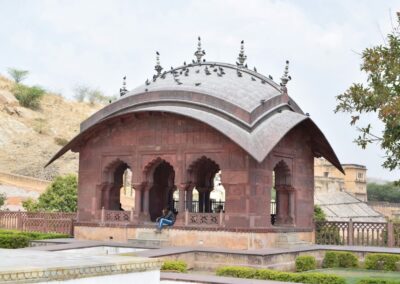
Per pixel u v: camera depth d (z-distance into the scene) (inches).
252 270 506.9
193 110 714.2
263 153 654.5
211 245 685.3
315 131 781.9
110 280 262.1
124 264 269.4
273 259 603.8
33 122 2417.6
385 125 402.9
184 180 723.4
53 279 233.5
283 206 775.7
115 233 758.5
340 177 2388.0
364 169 2511.1
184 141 729.0
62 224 841.5
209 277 437.1
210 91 729.0
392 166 412.2
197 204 919.0
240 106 696.4
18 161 2042.3
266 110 721.6
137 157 765.3
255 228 667.4
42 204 1173.1
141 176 760.3
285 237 705.6
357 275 585.9
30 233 804.0
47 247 631.2
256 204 682.2
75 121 2647.6
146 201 767.7
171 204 910.4
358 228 768.9
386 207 2228.1
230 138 657.0
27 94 2581.2
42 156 2135.8
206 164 863.1
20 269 220.7
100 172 797.2
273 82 815.7
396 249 676.1
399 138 398.6
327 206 1536.7
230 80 767.1
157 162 761.0
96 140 807.1
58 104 2773.1
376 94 410.9
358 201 1673.2
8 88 2642.7
